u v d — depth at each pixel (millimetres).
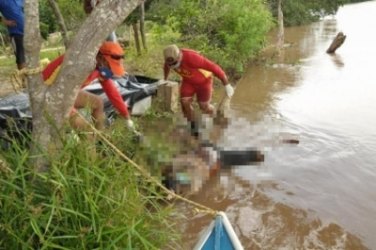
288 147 6016
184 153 5020
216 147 5453
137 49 9789
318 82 9977
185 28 11414
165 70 6465
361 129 6848
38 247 2785
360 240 4164
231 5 11180
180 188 4652
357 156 5867
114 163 3248
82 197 2883
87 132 3383
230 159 5430
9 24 5820
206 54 10164
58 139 3143
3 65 6699
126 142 4645
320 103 8281
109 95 4754
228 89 6395
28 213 2756
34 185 2961
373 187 5098
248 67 11664
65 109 3135
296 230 4297
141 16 9727
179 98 6660
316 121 7223
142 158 4539
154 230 3148
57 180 2863
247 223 4379
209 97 6379
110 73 4426
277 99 8555
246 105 8109
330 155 5879
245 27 11125
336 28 20422
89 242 2805
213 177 5113
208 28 11367
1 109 4867
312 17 23094
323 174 5359
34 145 3131
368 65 11641
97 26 2986
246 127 6332
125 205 3000
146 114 6266
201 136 5496
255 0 11938
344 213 4578
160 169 4547
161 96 6555
